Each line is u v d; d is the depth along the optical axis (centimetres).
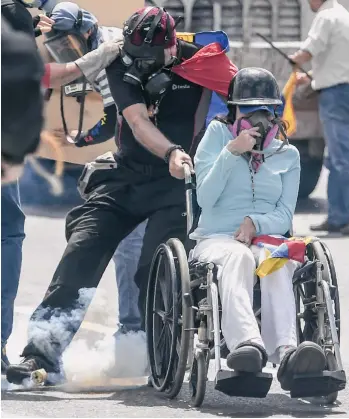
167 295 1802
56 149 2183
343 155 3244
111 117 2080
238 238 1761
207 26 4038
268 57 3844
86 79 1995
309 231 3334
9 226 1934
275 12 3900
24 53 1805
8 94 1805
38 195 3203
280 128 1791
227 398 1819
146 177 1948
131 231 1981
